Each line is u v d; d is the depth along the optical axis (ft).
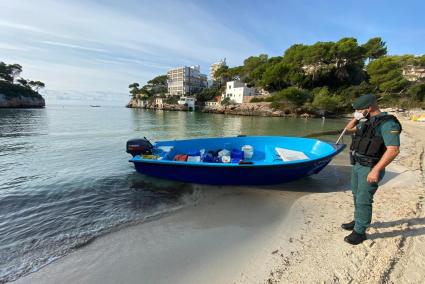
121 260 10.19
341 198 16.38
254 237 11.78
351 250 9.80
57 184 19.98
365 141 8.89
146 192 18.08
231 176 18.22
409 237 10.50
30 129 64.59
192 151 24.88
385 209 13.55
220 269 9.37
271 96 184.96
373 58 208.64
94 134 57.47
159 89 376.68
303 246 10.52
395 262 8.86
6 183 20.29
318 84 184.55
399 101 148.97
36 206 15.90
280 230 12.27
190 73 352.90
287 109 162.50
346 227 11.58
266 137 26.48
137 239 11.86
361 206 9.61
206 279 8.83
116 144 41.88
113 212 14.98
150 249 10.96
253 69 238.68
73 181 20.66
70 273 9.45
